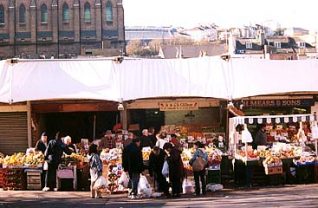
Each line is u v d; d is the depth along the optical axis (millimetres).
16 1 104375
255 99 23609
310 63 22594
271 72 22250
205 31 180625
